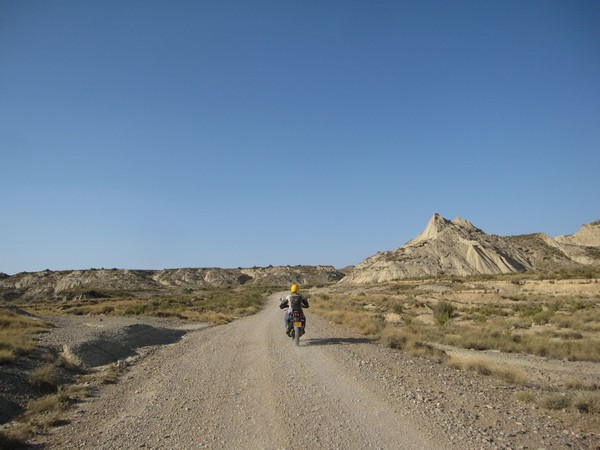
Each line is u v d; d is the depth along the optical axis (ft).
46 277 449.06
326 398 28.04
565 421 24.29
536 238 474.49
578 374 46.39
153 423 25.22
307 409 25.89
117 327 67.67
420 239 464.65
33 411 28.66
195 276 570.46
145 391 34.04
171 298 252.01
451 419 23.41
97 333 60.34
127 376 41.09
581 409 26.71
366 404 26.45
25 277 442.09
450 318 113.19
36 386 34.19
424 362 42.57
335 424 23.04
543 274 257.34
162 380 37.37
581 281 188.75
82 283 435.94
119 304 170.09
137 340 62.85
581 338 74.74
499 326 93.25
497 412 25.04
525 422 23.29
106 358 50.29
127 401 31.32
